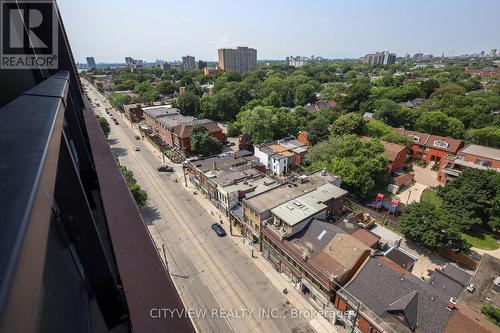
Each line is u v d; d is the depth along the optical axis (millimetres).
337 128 44312
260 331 16656
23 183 959
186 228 25844
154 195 31766
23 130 1480
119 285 2965
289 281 20000
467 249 21906
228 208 26203
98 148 4793
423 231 22641
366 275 16953
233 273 20719
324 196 24078
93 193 4949
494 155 33438
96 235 2545
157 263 2738
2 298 527
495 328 14562
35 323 695
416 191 33281
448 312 14500
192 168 33875
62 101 2291
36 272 777
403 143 41250
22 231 740
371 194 31250
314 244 19281
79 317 2281
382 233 23969
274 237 20594
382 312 15031
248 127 44312
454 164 34875
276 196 24516
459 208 26422
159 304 2408
